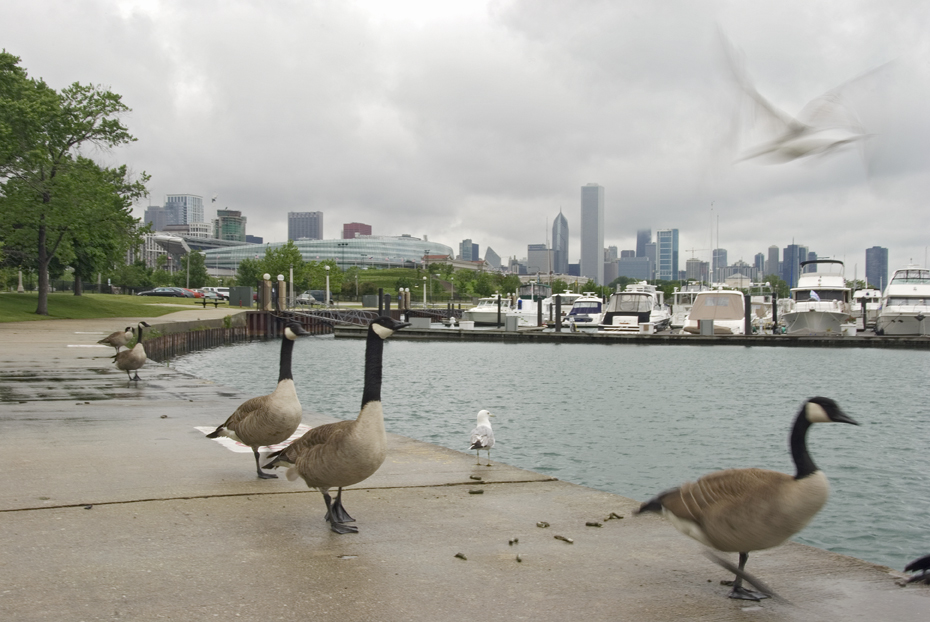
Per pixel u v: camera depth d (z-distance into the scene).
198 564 5.14
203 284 151.88
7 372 18.91
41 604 4.34
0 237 49.47
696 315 58.47
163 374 19.38
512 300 90.12
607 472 14.96
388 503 7.00
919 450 17.20
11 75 44.31
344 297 151.38
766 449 17.39
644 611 4.45
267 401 7.60
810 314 54.25
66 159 47.16
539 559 5.41
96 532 5.85
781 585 4.95
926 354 46.12
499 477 8.18
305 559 5.30
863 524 11.62
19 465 8.34
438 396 27.23
